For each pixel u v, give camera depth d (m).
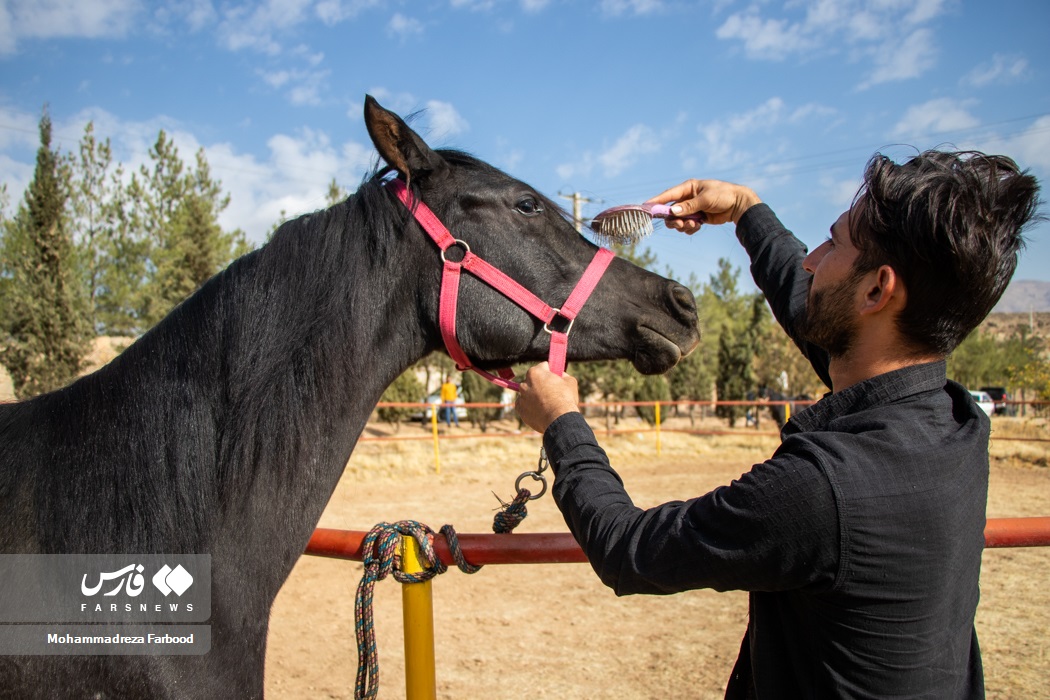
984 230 1.06
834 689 1.13
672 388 22.48
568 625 5.13
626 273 2.06
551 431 1.48
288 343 1.67
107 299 21.58
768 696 1.24
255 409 1.59
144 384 1.60
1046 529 1.86
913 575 1.08
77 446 1.53
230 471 1.55
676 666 4.38
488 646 4.75
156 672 1.44
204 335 1.65
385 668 4.46
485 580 6.24
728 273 35.88
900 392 1.16
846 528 1.07
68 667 1.40
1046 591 5.54
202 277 19.88
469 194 1.92
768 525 1.10
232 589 1.54
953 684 1.15
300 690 4.17
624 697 3.97
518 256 1.93
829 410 1.22
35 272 14.72
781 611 1.24
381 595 5.96
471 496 10.35
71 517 1.47
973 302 1.11
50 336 14.58
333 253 1.78
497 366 2.03
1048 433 17.20
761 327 21.91
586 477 1.38
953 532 1.11
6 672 1.37
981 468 1.19
